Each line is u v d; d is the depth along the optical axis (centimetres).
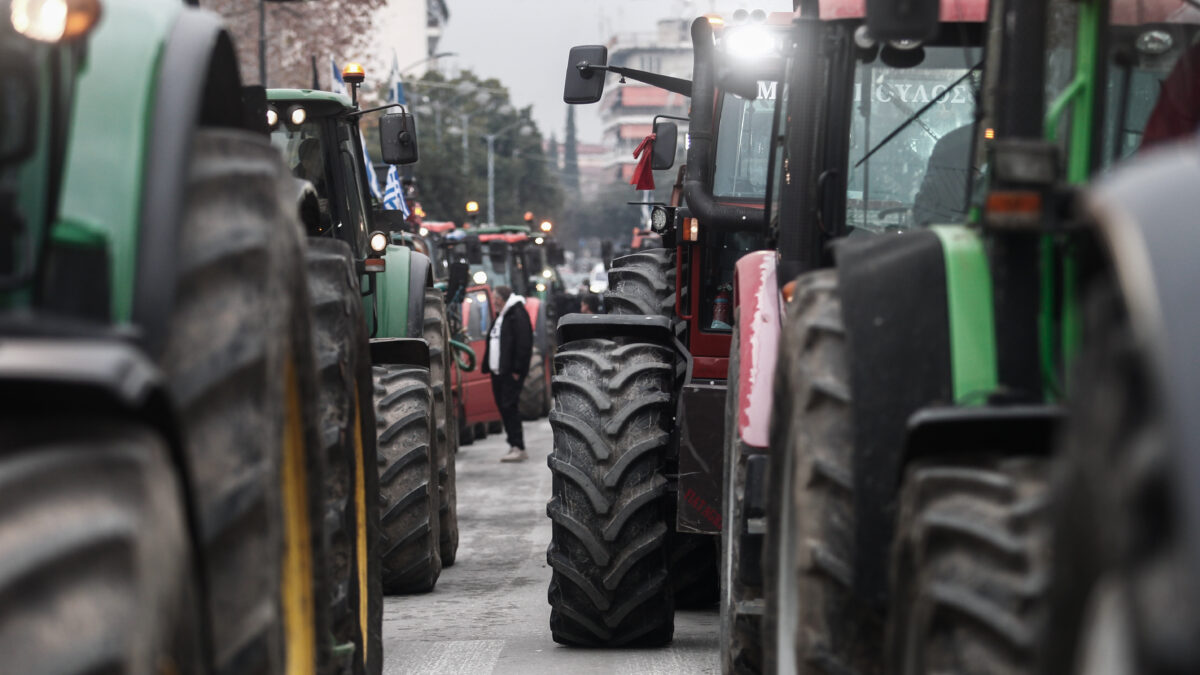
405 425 1719
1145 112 782
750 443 1048
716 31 1403
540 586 1814
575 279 12562
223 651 529
